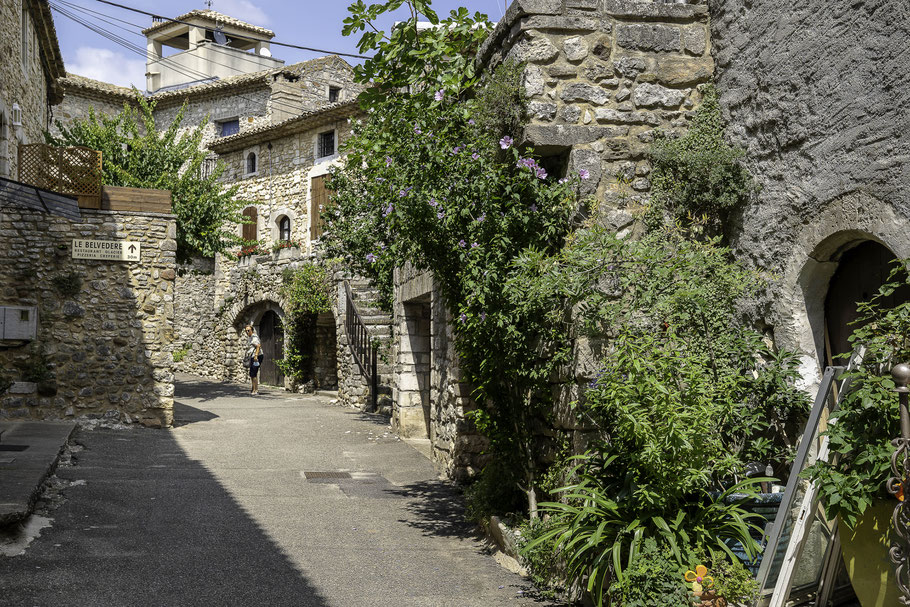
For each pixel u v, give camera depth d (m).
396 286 13.34
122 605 5.03
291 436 12.84
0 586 5.17
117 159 18.72
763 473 5.45
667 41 6.26
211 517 7.41
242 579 5.68
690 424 4.55
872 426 4.10
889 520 4.13
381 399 17.30
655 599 4.30
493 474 7.31
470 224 6.11
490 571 6.02
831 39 5.00
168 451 10.89
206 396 19.56
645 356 4.84
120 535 6.62
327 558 6.28
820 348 5.44
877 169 4.64
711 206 6.04
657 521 4.54
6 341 12.02
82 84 28.70
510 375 6.39
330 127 21.75
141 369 12.98
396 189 6.50
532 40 6.12
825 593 4.56
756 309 5.77
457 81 6.48
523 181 6.12
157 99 29.72
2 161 11.67
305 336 21.45
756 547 4.43
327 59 27.75
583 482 5.23
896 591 4.06
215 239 19.34
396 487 9.19
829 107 5.03
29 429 11.16
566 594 5.37
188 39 35.31
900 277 4.79
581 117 6.14
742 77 5.89
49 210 10.50
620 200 6.08
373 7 6.51
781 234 5.50
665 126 6.21
